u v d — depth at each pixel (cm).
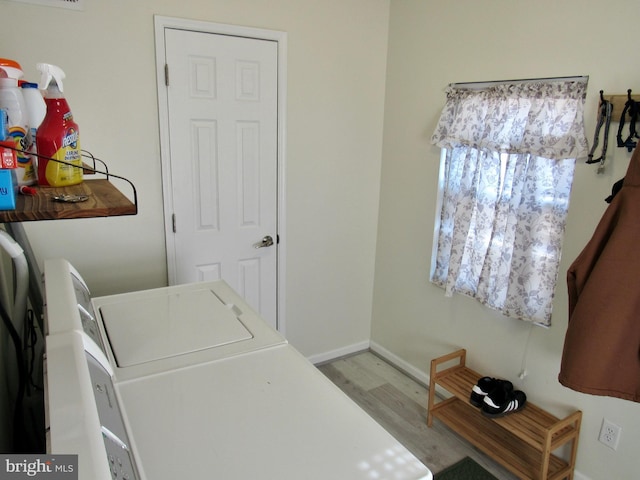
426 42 268
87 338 101
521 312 221
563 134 201
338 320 323
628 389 173
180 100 234
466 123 243
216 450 97
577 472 216
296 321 303
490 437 236
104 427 81
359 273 323
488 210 239
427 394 289
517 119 218
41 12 197
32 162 113
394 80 293
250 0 243
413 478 92
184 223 248
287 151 273
